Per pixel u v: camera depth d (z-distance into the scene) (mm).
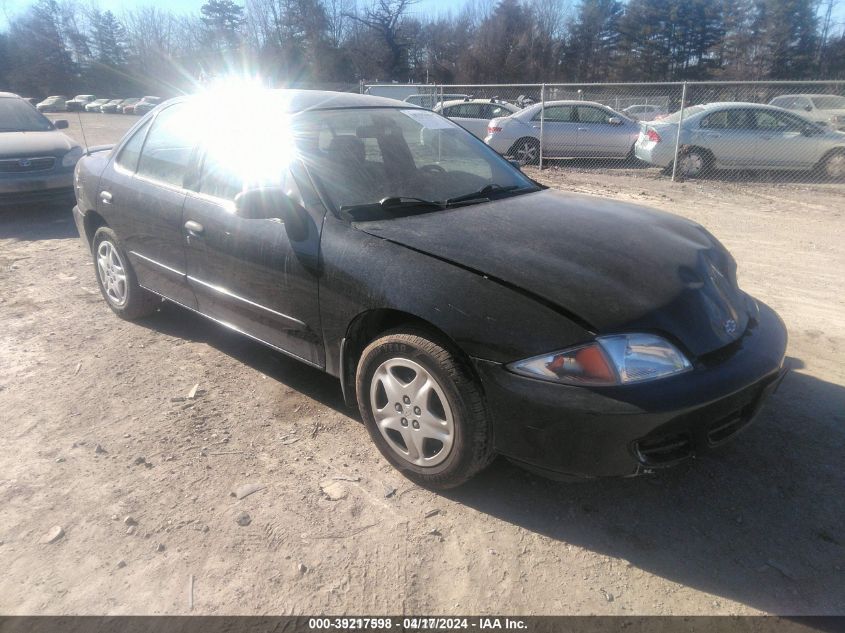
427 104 16953
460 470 2750
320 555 2561
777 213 8961
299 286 3170
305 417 3539
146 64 72375
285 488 2947
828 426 3381
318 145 3482
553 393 2408
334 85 30219
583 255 2799
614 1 59625
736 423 2686
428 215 3205
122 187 4402
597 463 2447
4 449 3240
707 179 12227
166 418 3521
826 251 6816
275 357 4273
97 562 2529
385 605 2342
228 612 2311
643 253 2887
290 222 3129
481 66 53500
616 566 2508
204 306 3979
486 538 2652
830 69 52281
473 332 2537
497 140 14133
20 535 2666
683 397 2393
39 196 8281
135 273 4574
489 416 2607
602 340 2412
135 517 2762
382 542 2629
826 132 11695
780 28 52031
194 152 3938
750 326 2896
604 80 59125
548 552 2580
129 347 4430
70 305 5246
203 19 66500
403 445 2988
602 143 13977
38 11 70062
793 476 3002
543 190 3896
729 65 55219
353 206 3195
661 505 2836
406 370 2883
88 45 72250
